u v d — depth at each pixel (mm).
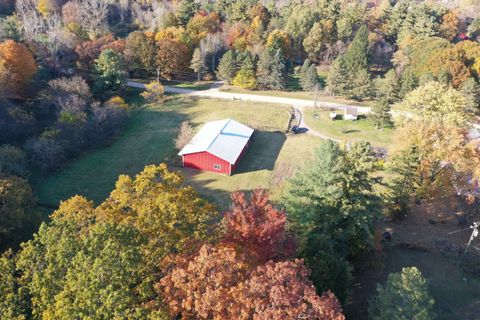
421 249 36344
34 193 48219
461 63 77000
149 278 20766
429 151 39875
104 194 49375
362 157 30938
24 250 22859
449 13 112750
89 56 81125
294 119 72312
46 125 61094
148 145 61688
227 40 98938
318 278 27219
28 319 21719
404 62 90188
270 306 18547
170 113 73438
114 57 76375
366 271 33688
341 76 79312
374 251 34406
